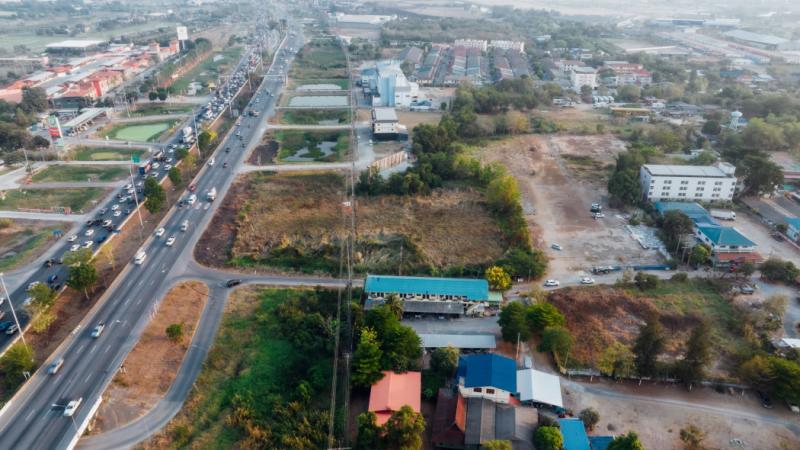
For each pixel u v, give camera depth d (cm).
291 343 11962
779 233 17262
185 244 16275
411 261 15475
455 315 13062
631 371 11100
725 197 19325
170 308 13088
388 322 11481
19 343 11481
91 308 12900
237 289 14038
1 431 9469
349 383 10556
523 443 9200
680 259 15662
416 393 10312
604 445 9356
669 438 9806
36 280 14250
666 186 19200
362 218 18212
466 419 9756
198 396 10438
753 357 11031
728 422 10188
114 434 9569
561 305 13325
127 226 17450
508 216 18212
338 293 13862
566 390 10862
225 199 19550
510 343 12112
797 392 10250
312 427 9656
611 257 15938
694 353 10731
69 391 10431
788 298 13938
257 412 10044
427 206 19188
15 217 17962
